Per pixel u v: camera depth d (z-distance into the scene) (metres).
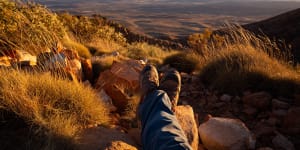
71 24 13.65
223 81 5.45
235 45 7.00
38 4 8.48
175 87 3.51
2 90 3.34
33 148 2.75
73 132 3.15
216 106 4.89
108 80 4.95
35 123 3.08
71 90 3.70
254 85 5.30
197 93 5.45
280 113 4.42
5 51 5.53
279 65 6.30
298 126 3.99
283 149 3.62
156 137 1.94
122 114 4.38
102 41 12.81
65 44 8.38
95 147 2.98
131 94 4.78
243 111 4.64
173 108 3.36
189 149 1.70
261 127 4.09
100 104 3.88
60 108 3.47
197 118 4.20
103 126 3.59
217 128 3.59
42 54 5.28
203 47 8.80
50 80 3.81
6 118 3.16
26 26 6.25
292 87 5.22
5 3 6.14
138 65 5.64
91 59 6.84
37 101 3.40
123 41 16.56
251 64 5.86
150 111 2.49
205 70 6.31
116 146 2.94
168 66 8.18
